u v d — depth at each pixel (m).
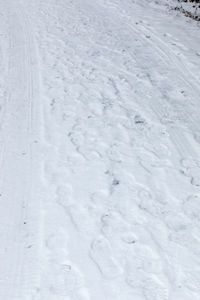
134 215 5.05
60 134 6.84
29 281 4.22
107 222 4.95
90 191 5.50
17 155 6.31
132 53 10.10
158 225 4.88
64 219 5.02
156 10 14.45
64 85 8.58
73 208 5.20
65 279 4.21
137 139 6.63
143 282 4.14
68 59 9.92
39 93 8.27
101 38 11.27
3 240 4.76
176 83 8.47
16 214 5.15
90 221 4.98
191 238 4.67
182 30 11.87
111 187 5.57
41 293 4.07
